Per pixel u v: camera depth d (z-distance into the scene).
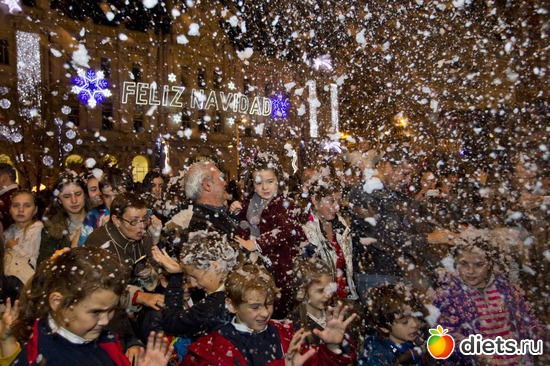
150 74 24.14
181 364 1.88
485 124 7.90
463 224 3.95
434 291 2.36
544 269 2.98
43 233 2.99
